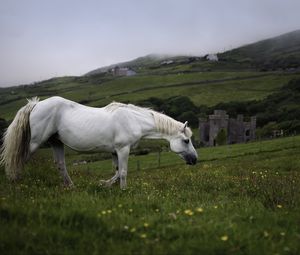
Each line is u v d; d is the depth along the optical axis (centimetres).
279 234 637
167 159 5519
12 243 547
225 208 786
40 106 1036
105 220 632
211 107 12762
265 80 16000
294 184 1198
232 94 14400
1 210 641
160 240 587
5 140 1027
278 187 1101
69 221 627
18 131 1023
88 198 786
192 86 16000
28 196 830
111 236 593
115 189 961
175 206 793
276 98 12356
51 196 809
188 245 563
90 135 1030
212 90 15225
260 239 603
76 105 1069
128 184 1186
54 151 1108
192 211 728
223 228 626
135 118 1065
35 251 534
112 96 15800
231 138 9744
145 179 1574
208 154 5441
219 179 1364
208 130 9825
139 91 16188
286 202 905
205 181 1296
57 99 1054
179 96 14212
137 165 5150
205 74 18150
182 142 1116
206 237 586
